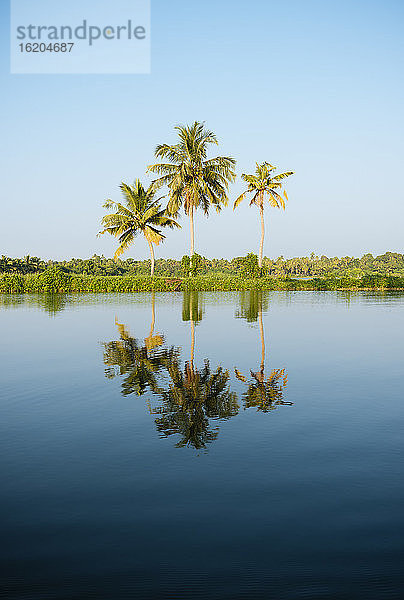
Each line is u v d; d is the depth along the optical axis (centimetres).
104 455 473
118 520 350
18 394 712
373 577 286
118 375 829
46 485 409
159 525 343
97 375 831
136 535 331
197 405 644
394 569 294
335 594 272
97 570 295
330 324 1608
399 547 315
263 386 746
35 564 302
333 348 1110
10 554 312
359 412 613
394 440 512
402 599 268
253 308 2283
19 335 1352
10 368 898
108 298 3145
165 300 2922
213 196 4141
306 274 9262
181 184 4138
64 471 437
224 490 396
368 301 2816
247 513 358
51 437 527
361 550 312
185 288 4059
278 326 1545
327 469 438
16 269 6247
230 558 304
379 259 11244
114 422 576
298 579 284
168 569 295
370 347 1125
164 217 4353
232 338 1273
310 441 509
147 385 756
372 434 530
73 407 643
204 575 289
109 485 407
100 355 1026
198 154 4122
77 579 287
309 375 826
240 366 900
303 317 1845
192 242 4247
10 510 367
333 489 397
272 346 1138
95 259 8019
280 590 275
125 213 4300
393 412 613
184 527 340
